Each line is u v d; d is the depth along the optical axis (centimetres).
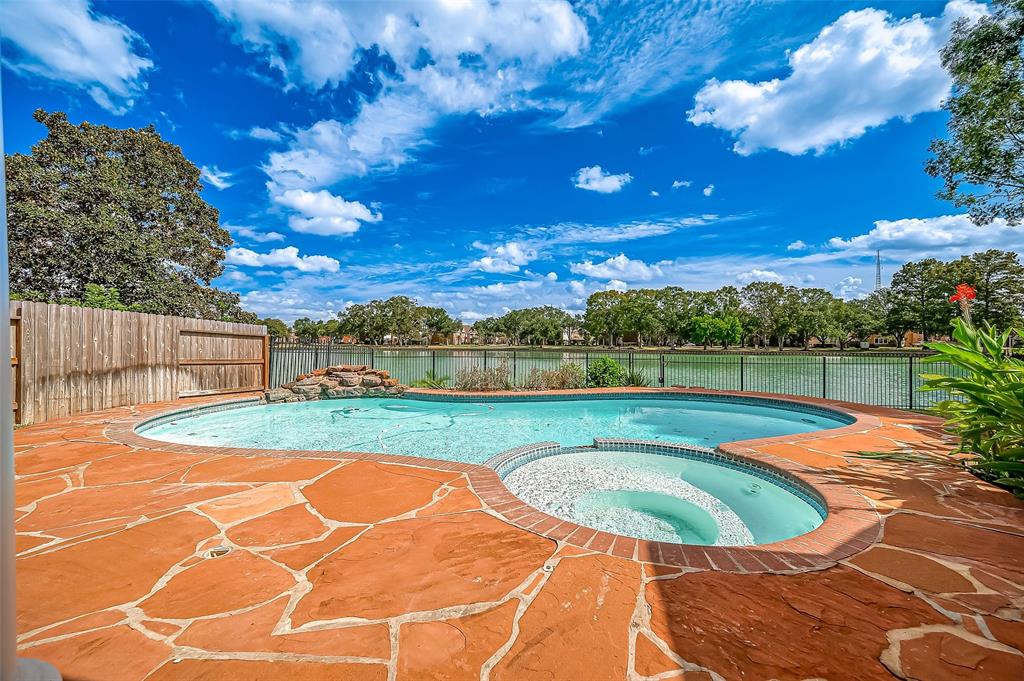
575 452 595
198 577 225
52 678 123
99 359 716
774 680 153
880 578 223
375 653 168
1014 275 2903
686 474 509
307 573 229
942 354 411
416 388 1080
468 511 317
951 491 353
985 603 200
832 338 4581
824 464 431
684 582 220
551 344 6981
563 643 174
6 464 101
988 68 873
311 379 1030
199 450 484
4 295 98
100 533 278
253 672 158
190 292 1845
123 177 1653
